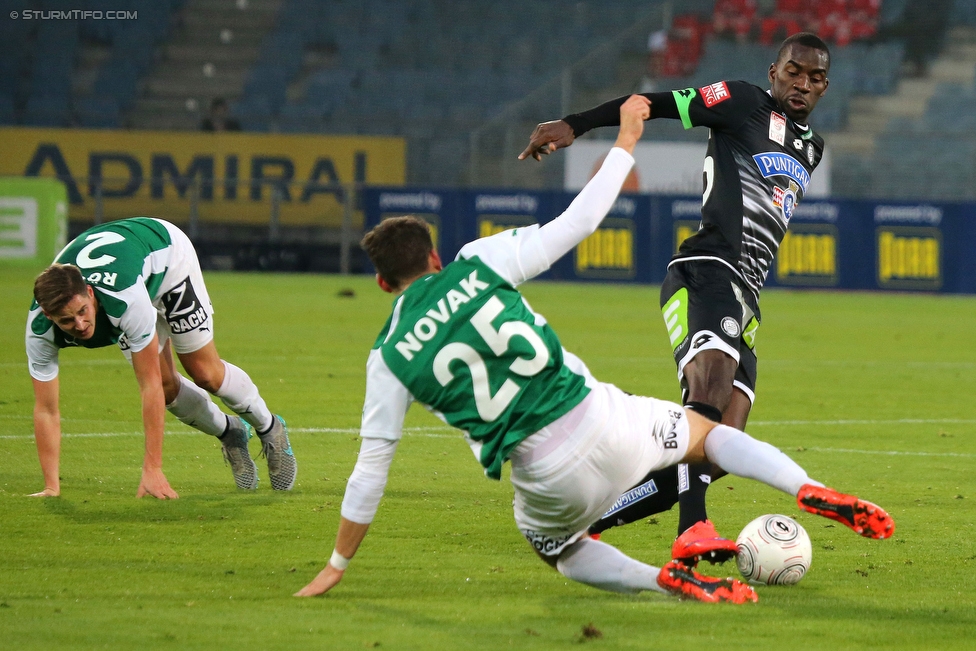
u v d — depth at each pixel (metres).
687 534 14.69
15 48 110.88
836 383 40.00
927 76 116.69
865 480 24.11
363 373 38.50
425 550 17.66
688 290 18.62
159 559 16.64
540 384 13.58
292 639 12.88
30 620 13.44
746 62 118.12
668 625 13.65
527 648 12.67
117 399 31.89
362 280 85.69
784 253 86.75
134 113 105.94
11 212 81.06
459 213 86.44
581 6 125.69
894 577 16.47
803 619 14.09
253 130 106.00
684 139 101.75
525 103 111.94
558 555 14.86
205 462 24.36
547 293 78.56
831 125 112.62
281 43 115.88
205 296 20.86
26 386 33.66
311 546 17.66
